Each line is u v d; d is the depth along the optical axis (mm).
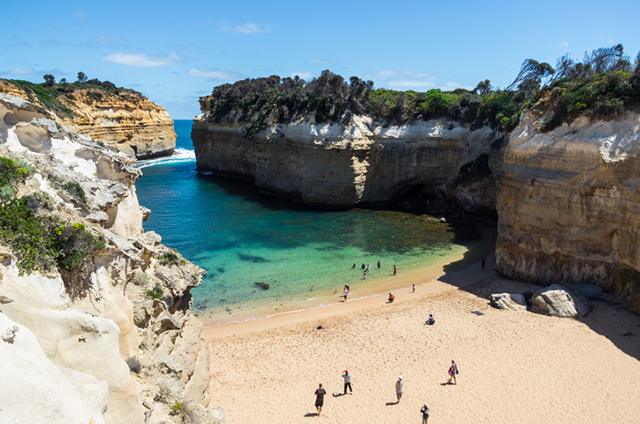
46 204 11023
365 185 61375
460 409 17000
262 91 84562
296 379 19547
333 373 20016
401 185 62531
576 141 26828
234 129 83375
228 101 87938
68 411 6723
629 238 25125
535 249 30219
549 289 26500
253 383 19266
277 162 68250
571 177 27203
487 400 17531
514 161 31422
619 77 26062
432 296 29781
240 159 82688
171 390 11828
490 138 54656
